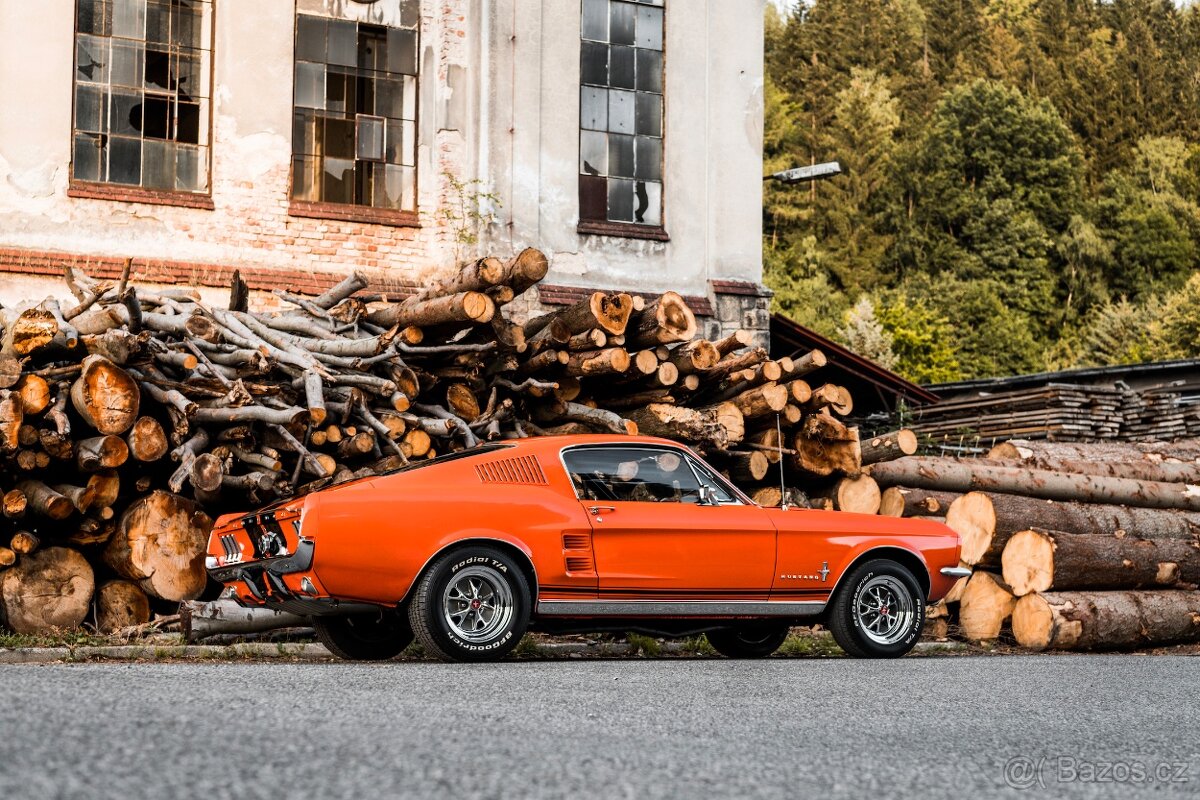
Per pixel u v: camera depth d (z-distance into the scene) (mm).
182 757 4152
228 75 15281
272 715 5109
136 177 14891
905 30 76438
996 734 5621
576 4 16797
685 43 17406
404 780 4016
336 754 4355
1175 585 13445
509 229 16250
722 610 9180
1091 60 76312
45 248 14305
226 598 9969
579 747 4754
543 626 8797
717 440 12133
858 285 63469
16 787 3619
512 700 5980
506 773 4211
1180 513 14125
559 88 16641
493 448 8852
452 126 16156
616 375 12195
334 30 15891
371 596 8102
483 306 10984
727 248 17422
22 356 9664
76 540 10109
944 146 66188
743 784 4242
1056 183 66750
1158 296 65375
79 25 14711
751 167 17672
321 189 15781
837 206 65562
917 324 55562
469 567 8266
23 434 9547
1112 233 67188
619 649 10531
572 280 16516
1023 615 12164
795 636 11477
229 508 10758
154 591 10078
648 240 16969
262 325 11234
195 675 6613
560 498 8719
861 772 4559
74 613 9953
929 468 13500
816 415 12859
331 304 12031
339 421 10742
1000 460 15016
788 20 75000
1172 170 72875
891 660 9406
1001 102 67188
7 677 6098
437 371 11836
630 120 17109
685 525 9023
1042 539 12125
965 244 65375
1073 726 5988
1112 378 28031
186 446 10055
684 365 12336
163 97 15062
